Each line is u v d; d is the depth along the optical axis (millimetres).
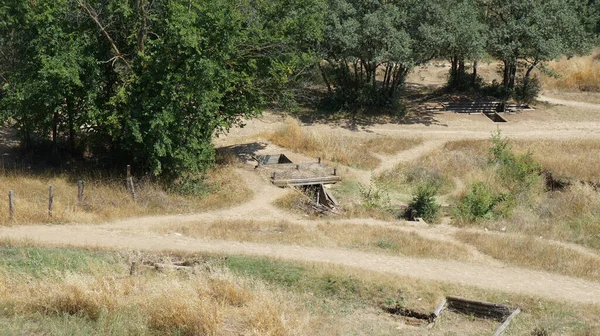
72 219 21875
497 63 55656
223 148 34281
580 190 27234
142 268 17250
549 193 28484
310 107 43656
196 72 25688
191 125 26891
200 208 25312
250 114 31531
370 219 24688
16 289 14375
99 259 17500
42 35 25906
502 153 32156
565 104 46219
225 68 28406
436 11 37906
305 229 22141
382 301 16297
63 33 26156
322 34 34969
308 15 31859
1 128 34250
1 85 31391
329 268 17719
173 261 18312
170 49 25656
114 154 29250
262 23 30719
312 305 15680
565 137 38125
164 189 26594
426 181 30906
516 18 43062
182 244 19891
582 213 24859
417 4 38719
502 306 15672
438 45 37938
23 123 28531
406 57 37406
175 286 13930
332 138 35531
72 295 13398
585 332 14125
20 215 21359
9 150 31344
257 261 18156
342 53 38969
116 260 17812
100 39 27859
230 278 15078
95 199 23891
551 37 42094
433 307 15961
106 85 28031
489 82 51750
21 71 27312
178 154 26438
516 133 39344
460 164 32969
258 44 29859
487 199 25016
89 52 26422
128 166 25016
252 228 22391
